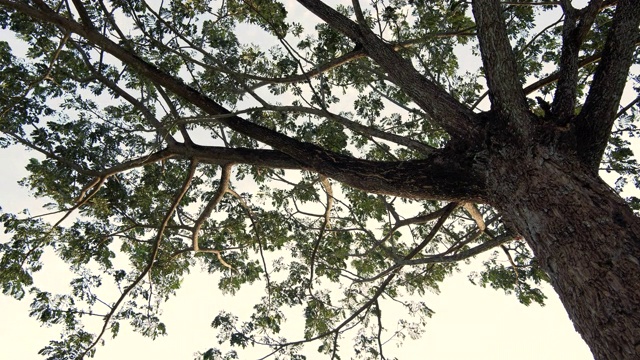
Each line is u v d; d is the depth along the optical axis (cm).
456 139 397
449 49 655
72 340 649
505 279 720
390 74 443
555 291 293
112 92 659
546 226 301
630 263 260
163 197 734
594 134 351
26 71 654
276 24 622
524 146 346
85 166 629
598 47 584
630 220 285
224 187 617
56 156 591
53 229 644
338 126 685
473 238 626
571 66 371
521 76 642
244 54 669
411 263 578
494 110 370
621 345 238
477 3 373
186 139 566
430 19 595
